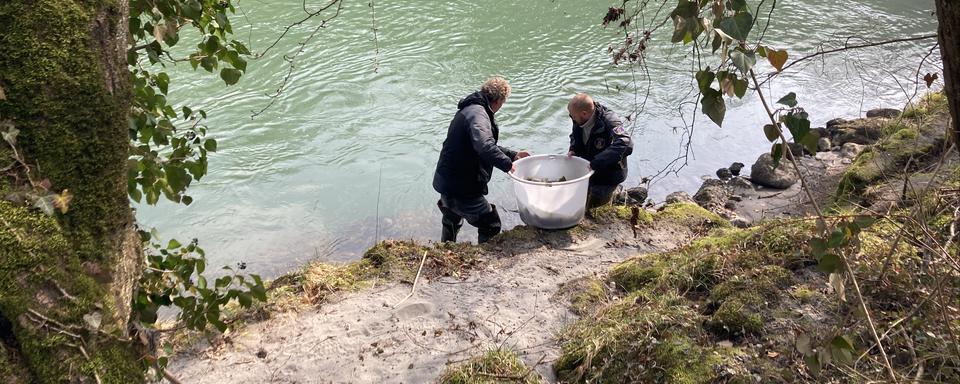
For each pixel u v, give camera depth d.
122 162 2.10
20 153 1.90
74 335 1.88
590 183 6.11
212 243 7.12
